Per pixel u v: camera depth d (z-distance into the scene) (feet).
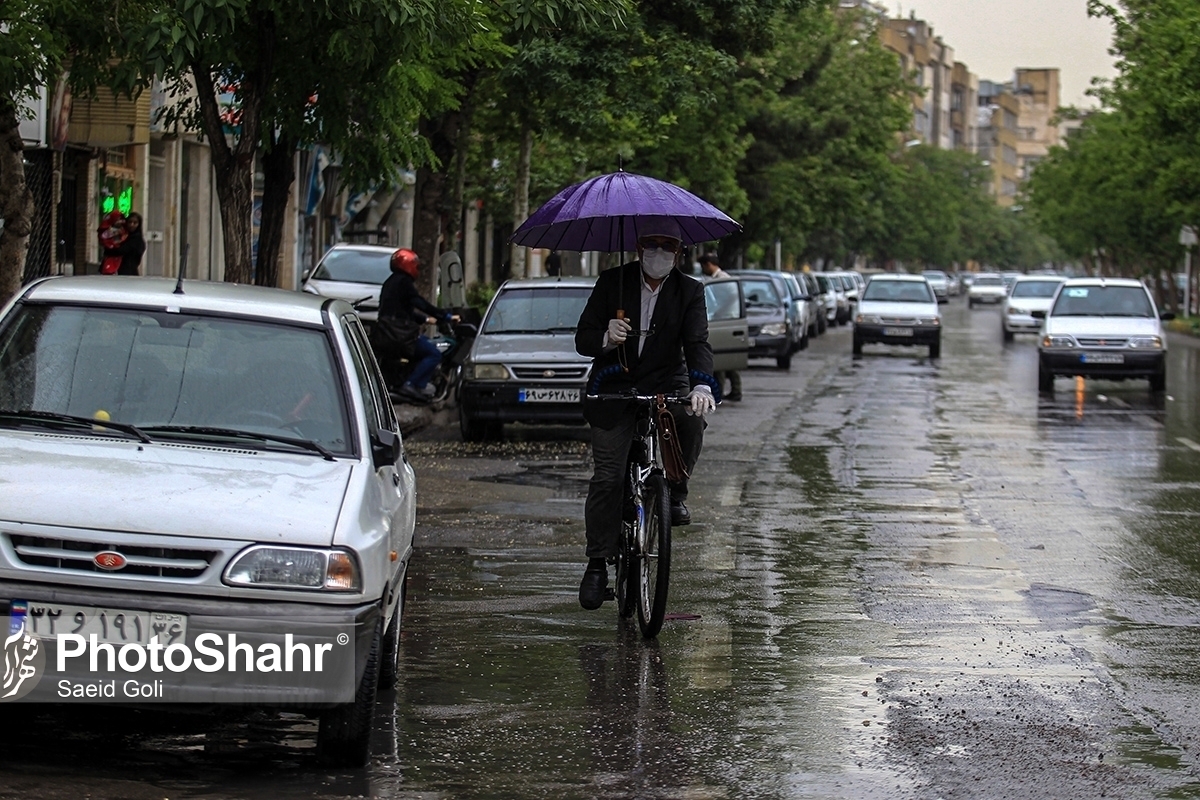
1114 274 407.03
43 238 91.45
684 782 23.08
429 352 78.64
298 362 25.80
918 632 33.55
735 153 172.35
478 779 23.07
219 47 50.14
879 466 64.44
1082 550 44.34
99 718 25.70
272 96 55.57
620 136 114.83
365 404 25.86
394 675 28.07
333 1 49.44
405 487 28.27
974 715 27.04
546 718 26.53
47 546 21.58
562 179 148.25
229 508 22.20
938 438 76.54
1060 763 24.29
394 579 25.54
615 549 33.71
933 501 54.13
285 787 22.39
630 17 99.60
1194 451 71.67
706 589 38.17
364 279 105.29
